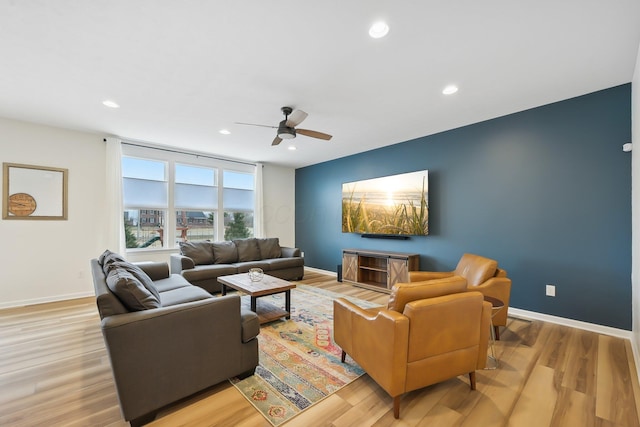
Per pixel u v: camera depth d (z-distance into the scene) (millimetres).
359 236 5305
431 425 1533
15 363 2160
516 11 1674
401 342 1534
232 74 2426
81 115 3379
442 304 1633
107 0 1576
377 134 4160
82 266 3996
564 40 1960
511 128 3359
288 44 2004
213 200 5496
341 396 1791
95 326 2893
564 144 2986
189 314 1689
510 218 3379
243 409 1667
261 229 5961
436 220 4117
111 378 1973
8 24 1769
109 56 2158
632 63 2264
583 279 2885
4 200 3490
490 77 2482
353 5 1623
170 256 4543
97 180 4125
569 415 1613
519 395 1796
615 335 2691
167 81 2549
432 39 1944
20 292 3580
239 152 5230
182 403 1718
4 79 2508
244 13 1688
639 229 2168
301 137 4297
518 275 3316
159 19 1741
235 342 1896
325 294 4203
